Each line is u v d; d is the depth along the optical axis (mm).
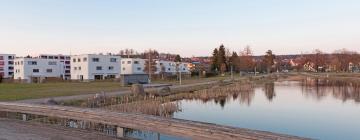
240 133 7055
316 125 19078
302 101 32219
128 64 87125
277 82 68438
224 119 21219
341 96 36812
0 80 62938
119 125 9680
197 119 21047
